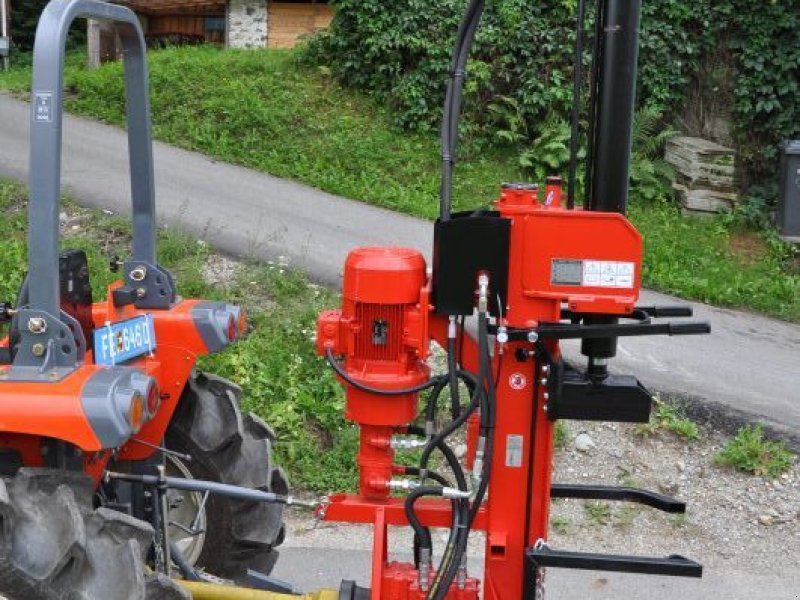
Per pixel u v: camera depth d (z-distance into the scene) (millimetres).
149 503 3525
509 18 12484
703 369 7020
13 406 2723
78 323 2980
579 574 4648
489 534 3143
